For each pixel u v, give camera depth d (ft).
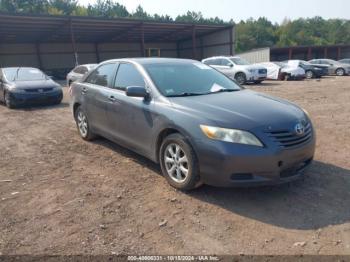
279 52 168.76
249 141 11.16
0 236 10.34
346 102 34.88
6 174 15.79
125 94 15.60
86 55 140.05
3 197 13.19
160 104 13.60
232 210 11.58
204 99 13.51
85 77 20.38
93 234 10.32
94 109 18.54
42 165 16.94
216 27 122.21
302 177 14.12
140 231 10.44
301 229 10.27
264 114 12.07
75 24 100.37
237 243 9.69
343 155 16.88
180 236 10.12
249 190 13.05
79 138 22.02
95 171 15.74
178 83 14.94
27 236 10.31
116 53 147.54
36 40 124.47
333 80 71.72
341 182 13.55
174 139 12.77
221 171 11.35
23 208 12.19
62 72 120.26
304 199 12.17
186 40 152.46
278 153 11.25
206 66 17.60
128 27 113.09
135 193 13.16
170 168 13.47
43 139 22.38
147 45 152.87
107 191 13.43
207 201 12.28
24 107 37.63
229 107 12.54
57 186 14.11
